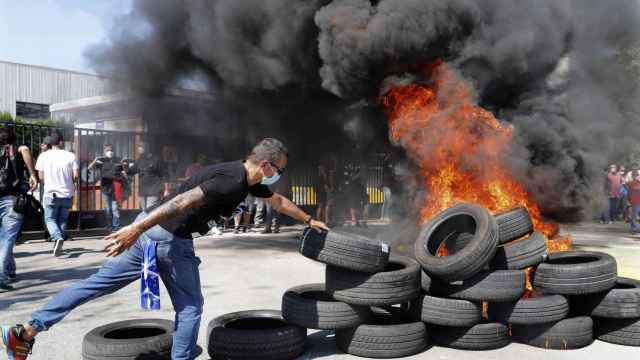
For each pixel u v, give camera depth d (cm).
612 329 399
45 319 296
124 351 324
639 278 634
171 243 298
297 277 646
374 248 355
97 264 734
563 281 389
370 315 385
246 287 586
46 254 830
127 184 1113
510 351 378
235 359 346
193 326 311
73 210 1087
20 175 579
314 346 390
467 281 377
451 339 382
